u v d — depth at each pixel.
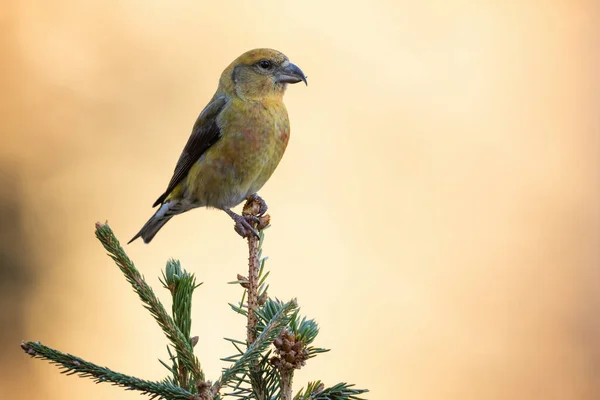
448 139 14.65
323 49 15.09
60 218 13.41
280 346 3.90
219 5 15.09
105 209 13.57
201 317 11.93
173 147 14.42
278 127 8.13
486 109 14.91
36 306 12.50
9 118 14.08
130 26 14.88
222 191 8.21
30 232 13.12
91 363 3.70
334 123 14.45
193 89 14.73
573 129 15.08
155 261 12.77
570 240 13.60
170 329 3.83
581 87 15.44
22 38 14.52
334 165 14.15
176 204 8.52
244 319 11.85
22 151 13.88
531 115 15.09
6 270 12.60
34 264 12.85
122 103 14.53
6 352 11.95
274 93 8.11
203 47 15.02
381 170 14.05
